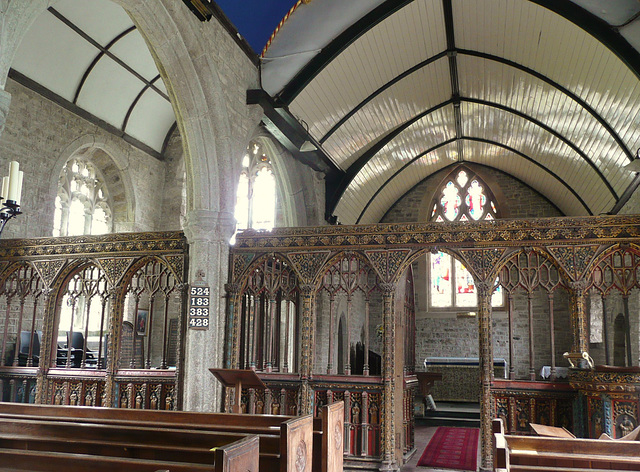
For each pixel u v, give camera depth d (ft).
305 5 33.55
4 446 16.99
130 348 50.70
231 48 33.35
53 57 41.65
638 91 32.86
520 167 61.77
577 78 37.47
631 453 14.62
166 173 58.03
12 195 20.20
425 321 65.82
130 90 49.24
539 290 62.34
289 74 36.24
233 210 33.01
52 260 34.71
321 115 41.65
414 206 68.59
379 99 45.27
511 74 43.24
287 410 31.30
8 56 18.83
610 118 38.06
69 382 33.50
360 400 30.35
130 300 52.24
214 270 31.91
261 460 15.44
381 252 30.96
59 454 14.57
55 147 43.96
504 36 38.60
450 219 67.51
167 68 29.76
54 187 43.55
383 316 30.40
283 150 43.01
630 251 28.09
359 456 29.63
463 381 57.82
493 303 64.18
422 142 57.67
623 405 24.07
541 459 14.01
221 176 32.50
